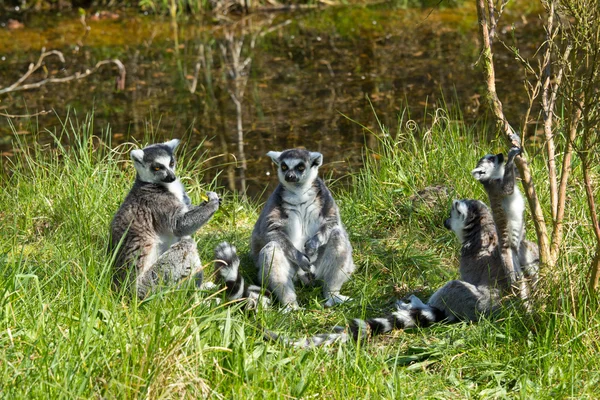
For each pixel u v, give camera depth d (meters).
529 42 21.86
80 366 6.07
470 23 24.69
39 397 5.80
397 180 11.70
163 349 6.11
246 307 8.36
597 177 9.62
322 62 21.48
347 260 9.14
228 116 17.64
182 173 12.57
